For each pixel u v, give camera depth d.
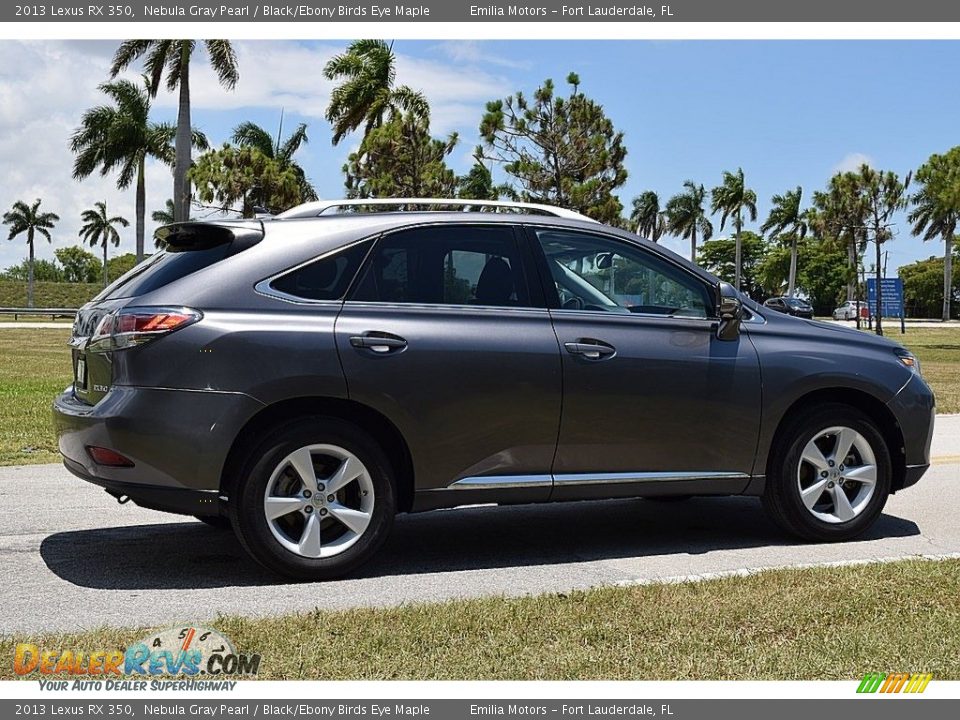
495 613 4.40
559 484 5.56
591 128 27.58
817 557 5.78
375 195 27.94
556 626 4.24
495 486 5.44
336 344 5.13
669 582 4.97
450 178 28.08
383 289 5.34
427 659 3.89
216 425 4.97
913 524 6.72
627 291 5.84
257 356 5.02
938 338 50.97
